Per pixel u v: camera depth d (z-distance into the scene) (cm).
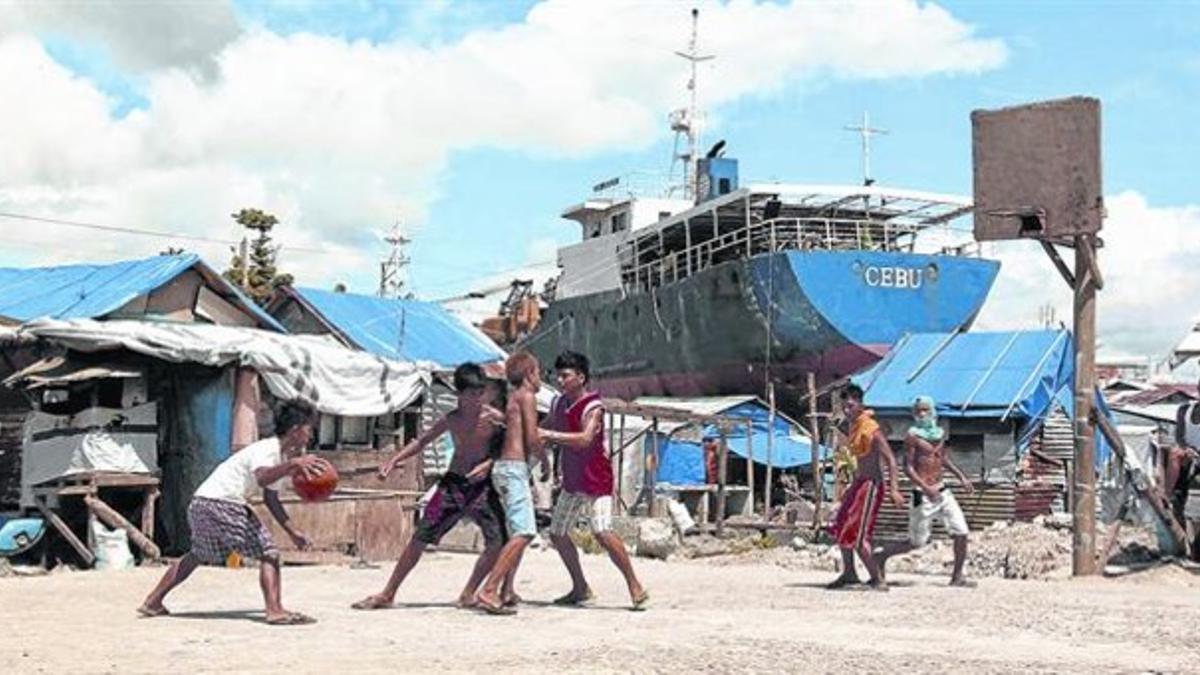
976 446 2991
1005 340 3164
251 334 1911
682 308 4384
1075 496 1612
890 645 887
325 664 755
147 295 2194
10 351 1902
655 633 929
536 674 723
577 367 1087
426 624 965
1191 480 1692
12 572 1574
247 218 4672
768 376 4081
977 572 1720
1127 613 1121
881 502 1350
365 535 1841
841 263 3897
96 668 736
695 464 3525
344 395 1911
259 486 977
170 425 1778
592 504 1101
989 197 1658
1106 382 4922
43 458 1738
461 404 1067
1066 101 1616
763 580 1503
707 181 4853
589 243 5153
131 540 1675
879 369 3212
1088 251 1619
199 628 934
